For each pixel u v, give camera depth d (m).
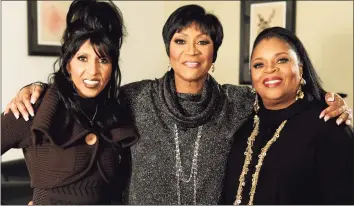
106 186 1.42
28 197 1.97
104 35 1.34
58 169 1.32
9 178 2.48
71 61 1.36
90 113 1.40
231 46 3.34
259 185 1.36
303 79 1.44
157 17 3.73
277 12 2.99
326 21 2.80
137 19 3.56
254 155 1.42
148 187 1.47
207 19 1.47
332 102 1.39
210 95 1.54
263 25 3.08
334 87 2.78
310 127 1.34
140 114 1.53
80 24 1.36
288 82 1.36
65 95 1.35
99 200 1.39
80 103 1.37
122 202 1.54
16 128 1.32
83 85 1.36
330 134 1.29
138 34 3.58
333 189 1.26
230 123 1.55
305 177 1.29
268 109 1.49
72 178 1.33
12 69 2.78
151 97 1.54
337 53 2.76
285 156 1.33
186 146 1.49
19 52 2.81
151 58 3.70
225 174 1.51
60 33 3.01
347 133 1.29
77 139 1.33
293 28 2.92
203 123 1.51
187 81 1.50
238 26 3.28
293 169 1.30
